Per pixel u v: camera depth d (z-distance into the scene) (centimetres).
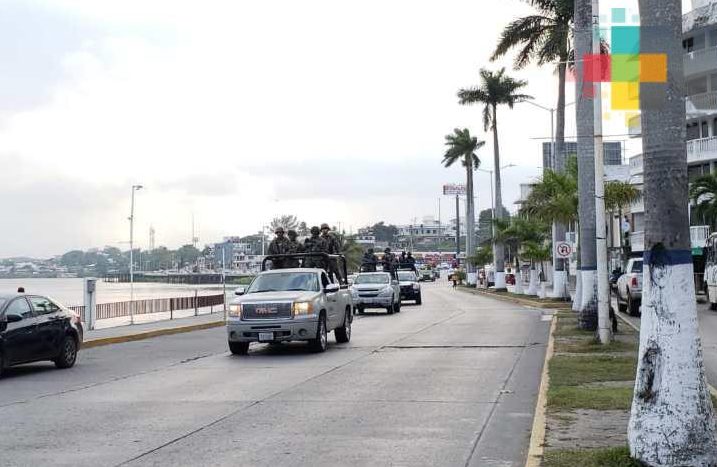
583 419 931
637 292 2973
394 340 2134
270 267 2352
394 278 3966
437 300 5128
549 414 965
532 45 3806
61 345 1617
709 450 636
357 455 821
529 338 2109
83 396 1241
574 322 2519
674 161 673
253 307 1816
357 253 9425
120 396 1235
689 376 645
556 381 1242
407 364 1583
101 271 15088
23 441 902
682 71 695
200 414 1063
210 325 2956
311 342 1841
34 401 1195
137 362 1750
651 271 668
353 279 3716
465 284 9231
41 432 952
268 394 1229
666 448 638
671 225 664
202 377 1454
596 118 1772
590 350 1684
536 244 5009
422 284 10500
